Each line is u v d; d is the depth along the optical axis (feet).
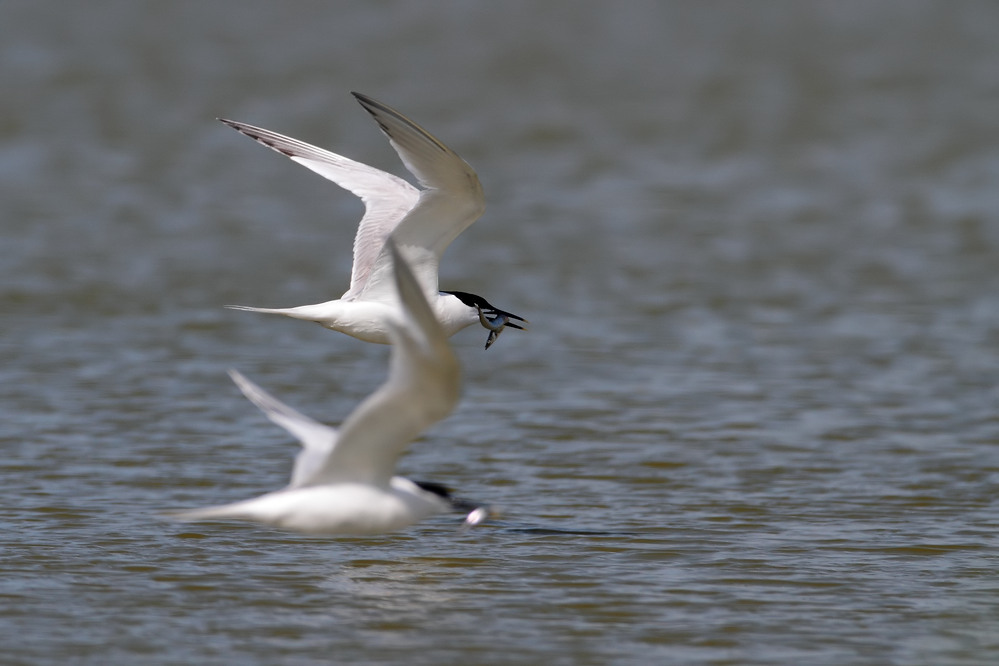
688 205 94.89
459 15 195.42
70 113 128.16
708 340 60.85
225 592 31.45
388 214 37.14
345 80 148.66
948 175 105.81
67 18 187.01
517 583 32.27
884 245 82.38
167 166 106.22
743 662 27.66
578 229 86.28
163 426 46.39
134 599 30.89
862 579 32.63
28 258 75.05
